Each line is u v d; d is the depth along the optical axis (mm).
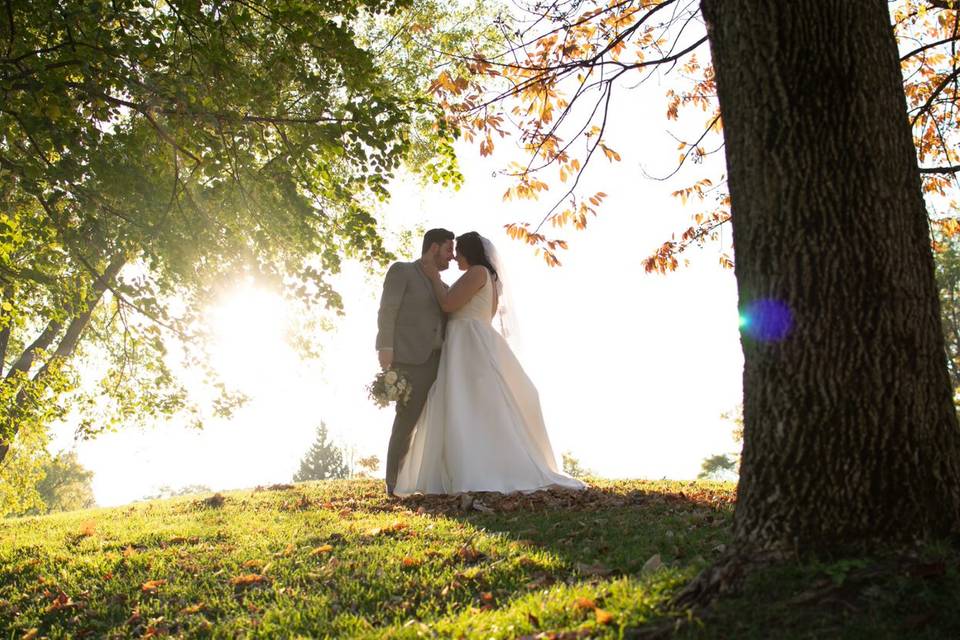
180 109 7176
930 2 9250
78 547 7266
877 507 3867
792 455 3973
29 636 5402
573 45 8000
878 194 3977
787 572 3811
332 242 8219
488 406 8609
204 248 8125
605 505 7594
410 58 16750
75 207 7801
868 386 3898
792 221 4012
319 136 7637
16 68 6949
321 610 5207
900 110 4133
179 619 5367
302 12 7504
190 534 7332
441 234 9133
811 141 4000
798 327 3984
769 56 4086
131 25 7289
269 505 9062
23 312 9469
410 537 6637
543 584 5199
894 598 3555
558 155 8289
